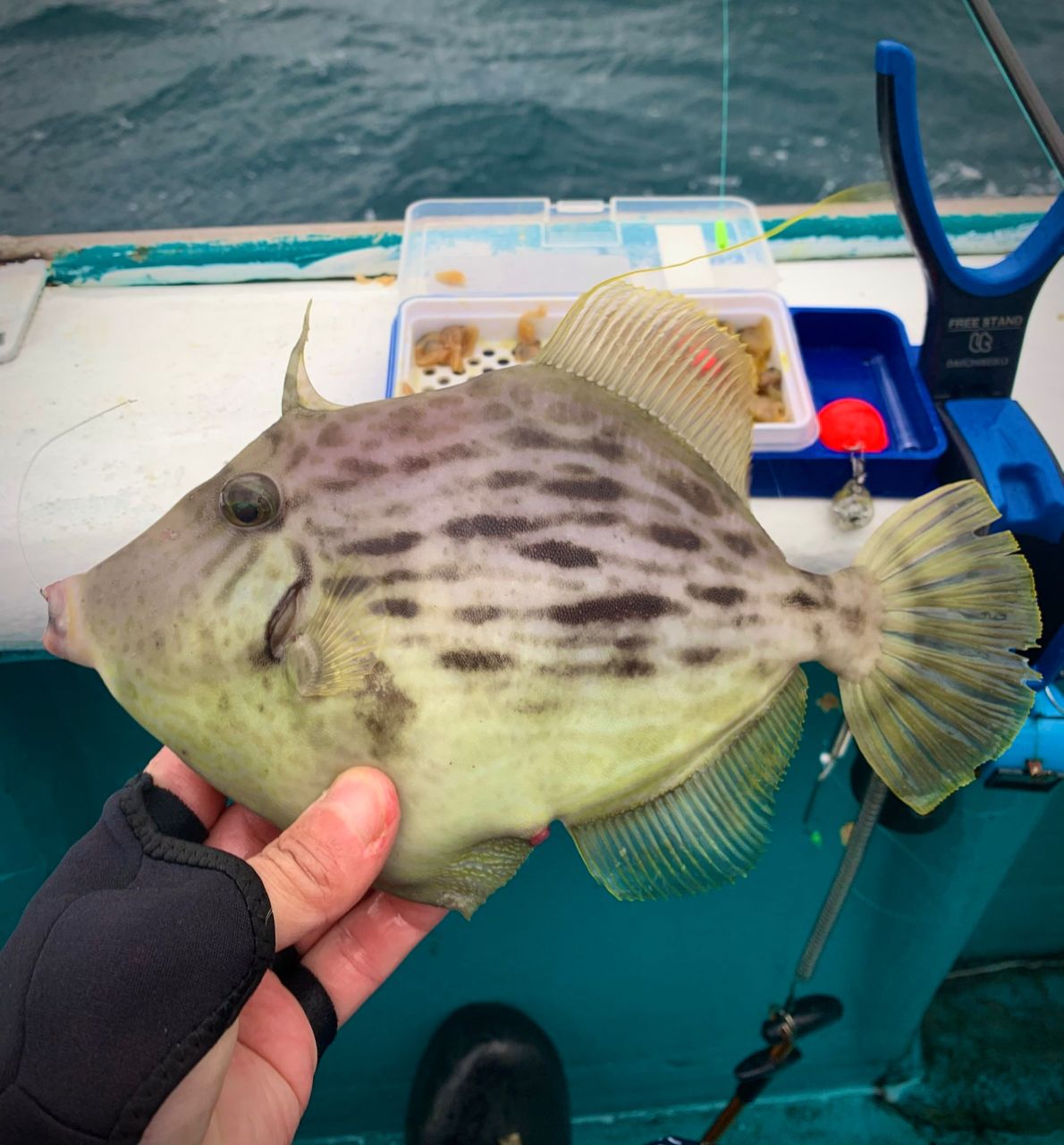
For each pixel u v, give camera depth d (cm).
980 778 36
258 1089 26
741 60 96
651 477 24
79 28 104
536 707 23
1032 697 25
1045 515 32
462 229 47
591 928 44
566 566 23
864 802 36
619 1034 49
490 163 88
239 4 107
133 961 20
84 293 45
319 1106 49
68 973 20
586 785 24
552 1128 44
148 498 36
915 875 42
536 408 24
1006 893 46
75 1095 19
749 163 86
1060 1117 47
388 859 24
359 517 23
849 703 26
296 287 46
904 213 32
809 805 40
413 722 23
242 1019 27
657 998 47
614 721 24
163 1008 20
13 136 92
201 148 91
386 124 93
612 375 24
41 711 37
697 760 26
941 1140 47
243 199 86
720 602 24
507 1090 44
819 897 44
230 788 24
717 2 104
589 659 23
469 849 24
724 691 25
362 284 46
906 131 30
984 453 33
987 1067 49
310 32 103
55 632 24
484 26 104
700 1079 50
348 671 22
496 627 23
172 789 29
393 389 37
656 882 25
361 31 103
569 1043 49
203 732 23
